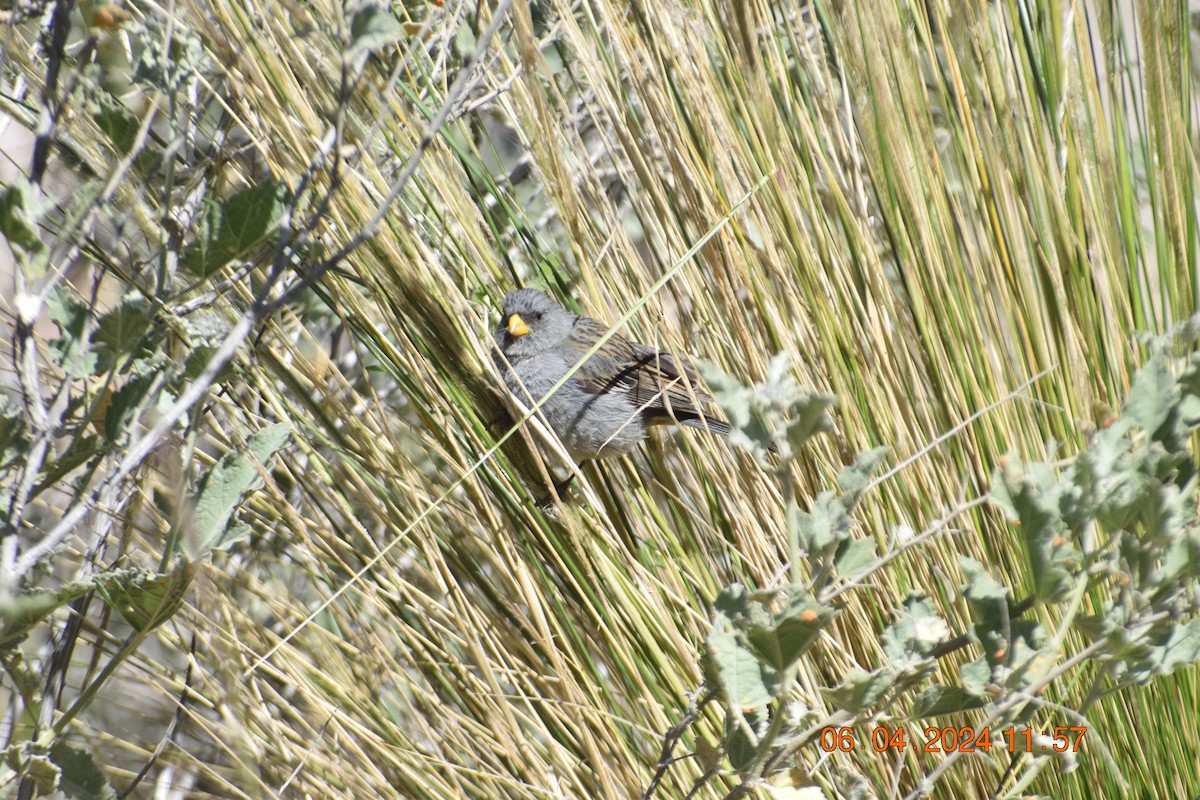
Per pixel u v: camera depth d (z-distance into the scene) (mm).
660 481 5723
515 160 6789
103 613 4762
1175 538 3195
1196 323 3484
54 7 3549
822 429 2893
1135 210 5277
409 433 5316
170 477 3383
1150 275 5508
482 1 5141
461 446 5223
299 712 5121
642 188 5449
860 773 4672
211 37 4113
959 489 5047
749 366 5230
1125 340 5109
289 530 5336
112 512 4141
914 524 5012
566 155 5629
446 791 4828
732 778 4719
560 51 5953
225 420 4898
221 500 3398
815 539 3039
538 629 5129
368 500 5051
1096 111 5090
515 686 5039
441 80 5230
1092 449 3215
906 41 5203
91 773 3289
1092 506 3174
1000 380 5070
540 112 4934
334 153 3510
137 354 3463
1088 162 5105
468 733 5121
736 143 5332
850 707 3146
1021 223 5051
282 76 4512
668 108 5293
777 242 5305
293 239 3527
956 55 5109
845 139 5309
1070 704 4730
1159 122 5039
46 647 4102
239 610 4953
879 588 4855
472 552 5336
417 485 5070
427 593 5480
